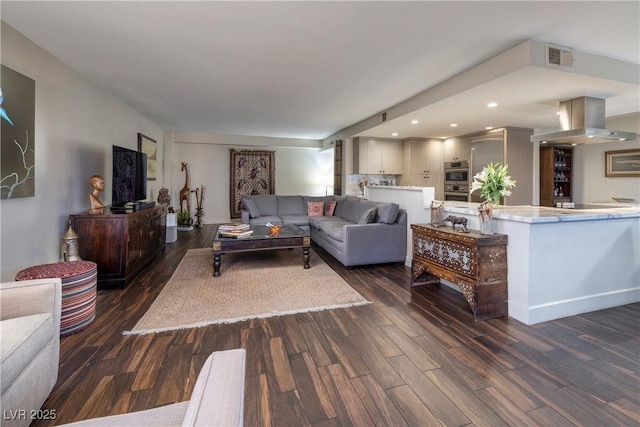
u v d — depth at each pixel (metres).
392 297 3.04
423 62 3.05
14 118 2.42
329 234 4.66
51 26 2.44
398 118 4.71
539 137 3.78
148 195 5.92
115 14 2.26
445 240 2.89
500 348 2.10
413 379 1.76
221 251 3.67
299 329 2.37
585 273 2.70
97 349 2.05
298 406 1.55
